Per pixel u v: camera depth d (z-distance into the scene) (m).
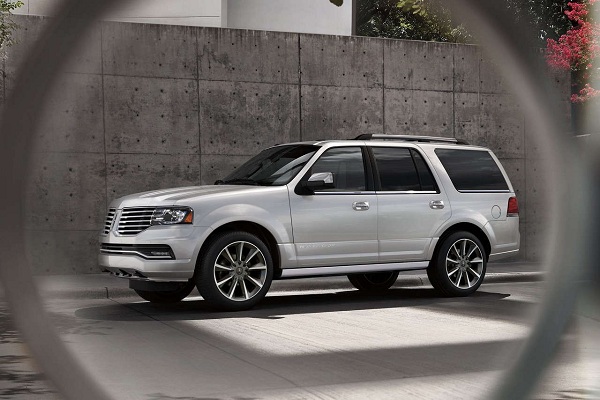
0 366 5.41
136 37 13.40
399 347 6.30
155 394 4.49
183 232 8.46
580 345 5.76
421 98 15.27
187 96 13.75
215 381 4.90
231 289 8.73
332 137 14.68
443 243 10.04
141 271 8.50
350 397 4.38
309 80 14.53
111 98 13.22
